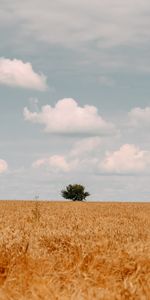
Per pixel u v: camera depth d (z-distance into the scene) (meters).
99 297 8.97
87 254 11.61
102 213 40.72
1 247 12.16
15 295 9.41
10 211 40.22
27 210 42.41
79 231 15.95
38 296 9.12
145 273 10.54
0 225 20.25
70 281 10.10
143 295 9.10
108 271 10.74
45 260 11.41
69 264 11.27
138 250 11.62
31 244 12.61
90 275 10.34
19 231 15.51
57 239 14.01
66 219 26.42
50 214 34.88
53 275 10.32
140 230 19.08
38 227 18.69
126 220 29.30
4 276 10.54
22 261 11.16
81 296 8.98
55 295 9.07
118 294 9.14
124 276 10.63
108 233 15.75
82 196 112.00
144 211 47.94
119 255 11.37
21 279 10.13
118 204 73.12
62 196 113.62
